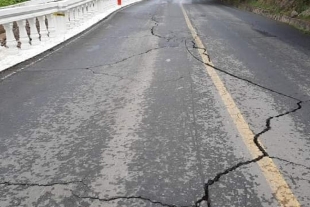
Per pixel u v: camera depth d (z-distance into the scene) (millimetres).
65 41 8805
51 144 3262
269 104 4266
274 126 3611
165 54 7180
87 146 3211
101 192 2502
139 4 24359
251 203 2365
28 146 3229
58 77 5555
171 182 2619
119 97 4570
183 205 2348
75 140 3336
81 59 6785
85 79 5426
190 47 7875
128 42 8602
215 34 9844
